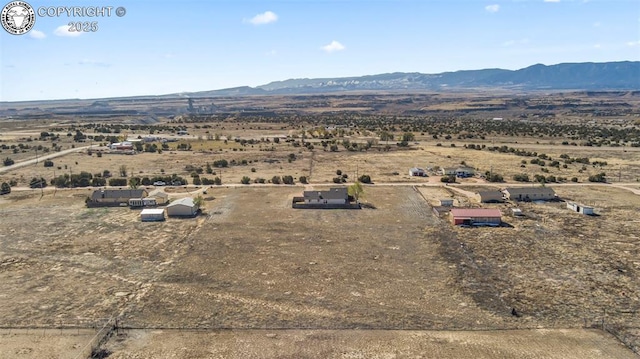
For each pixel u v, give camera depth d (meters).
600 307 54.81
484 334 48.94
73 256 70.19
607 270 64.94
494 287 59.94
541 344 47.00
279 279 62.25
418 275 63.53
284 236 79.00
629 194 107.38
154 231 81.69
